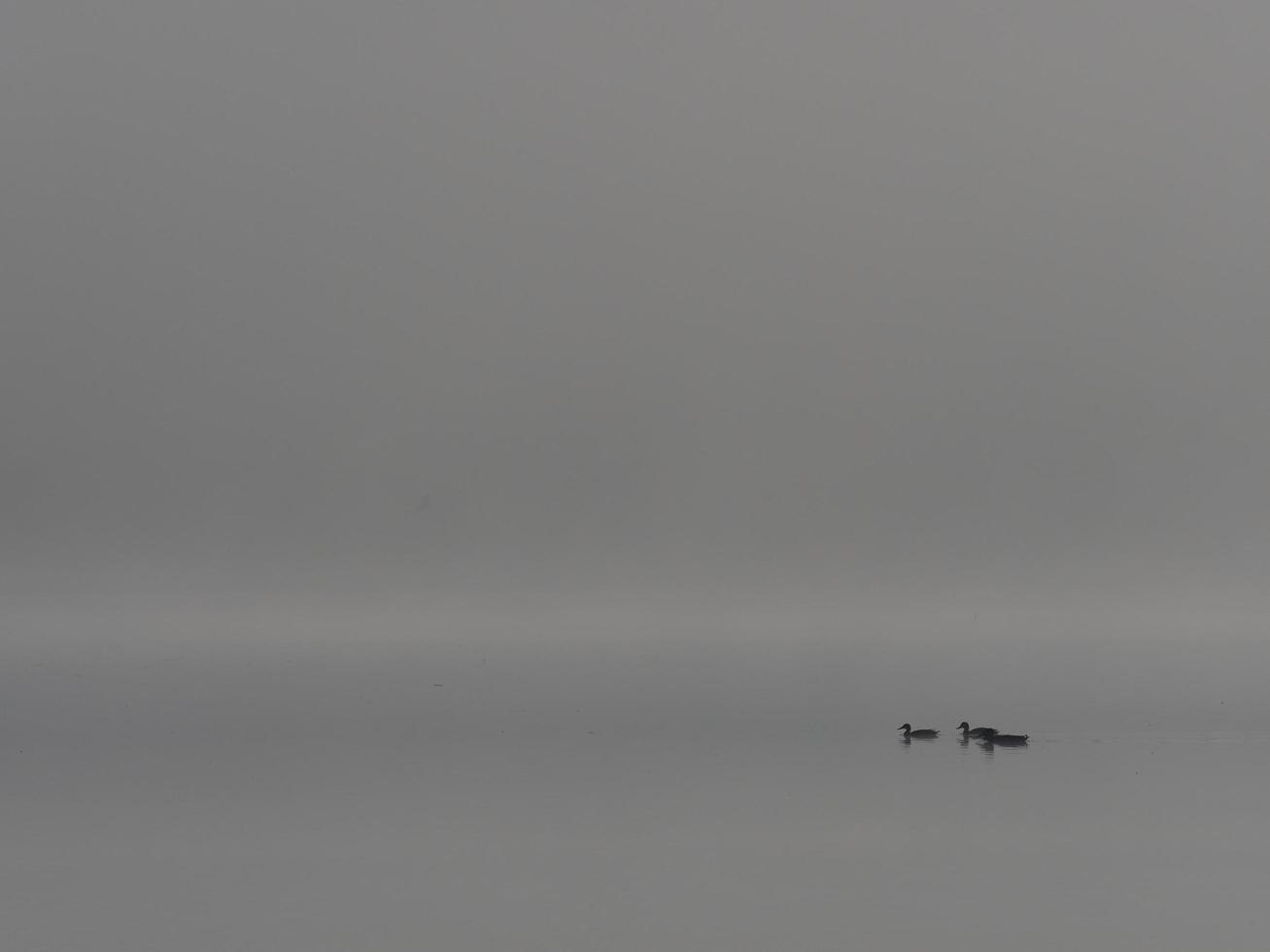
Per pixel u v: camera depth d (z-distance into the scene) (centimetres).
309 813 11356
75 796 12112
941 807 11338
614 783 12556
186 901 8950
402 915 8662
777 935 8231
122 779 12888
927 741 14875
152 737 15575
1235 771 12825
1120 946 7956
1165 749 14200
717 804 11569
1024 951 7906
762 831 10625
